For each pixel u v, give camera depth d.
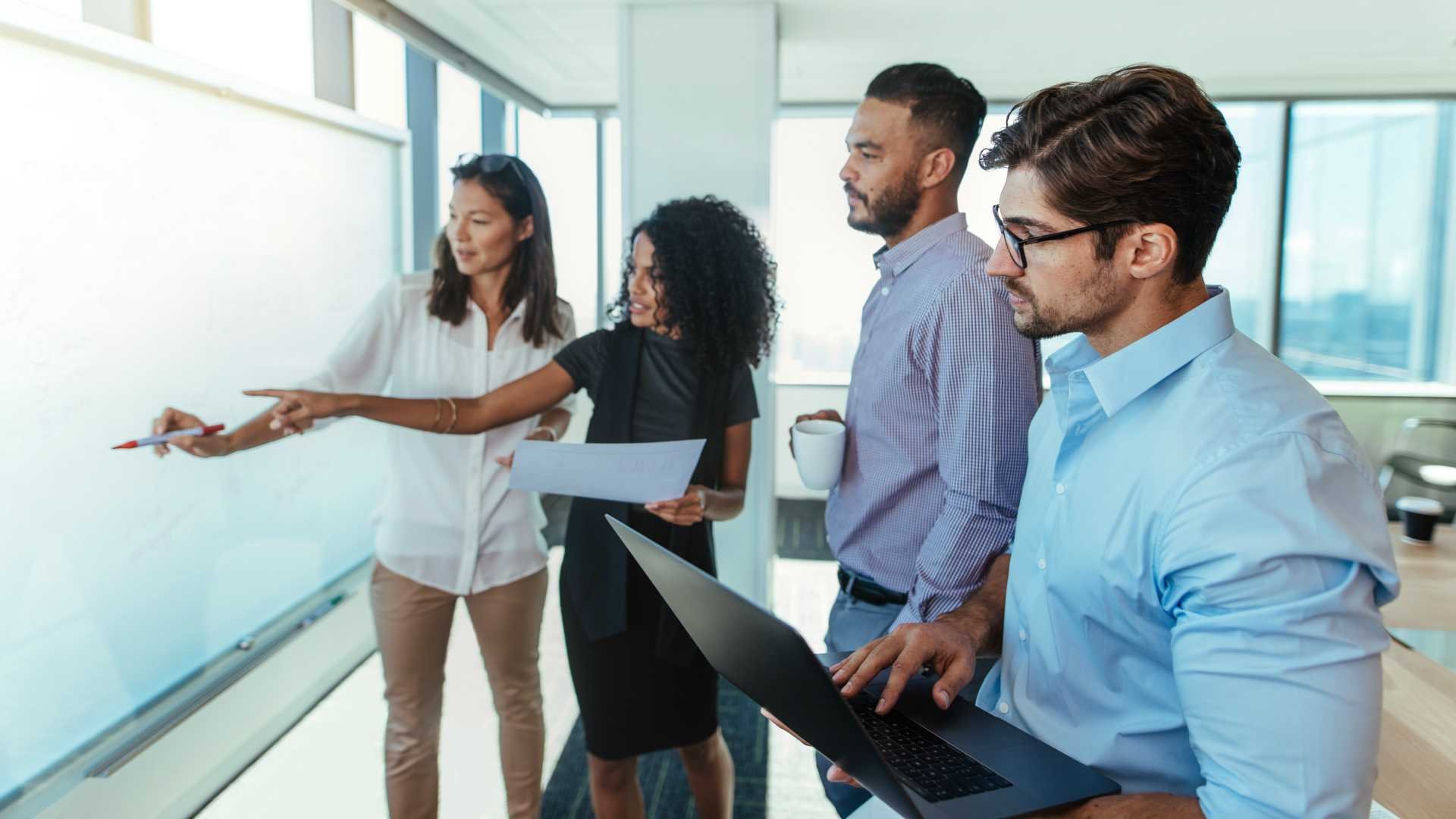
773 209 3.24
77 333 1.74
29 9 1.59
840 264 5.41
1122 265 0.84
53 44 1.65
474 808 2.25
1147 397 0.86
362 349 1.89
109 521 1.86
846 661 1.05
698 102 3.22
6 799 1.64
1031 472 1.06
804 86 4.65
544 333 1.94
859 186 1.55
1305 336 5.05
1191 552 0.75
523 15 3.27
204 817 2.15
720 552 3.33
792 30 3.57
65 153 1.69
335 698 2.79
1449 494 4.30
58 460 1.72
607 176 5.20
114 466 1.86
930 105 1.47
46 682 1.72
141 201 1.89
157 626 2.03
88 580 1.82
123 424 1.88
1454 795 1.22
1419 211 4.94
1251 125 4.95
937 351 1.42
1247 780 0.70
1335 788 0.67
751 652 0.83
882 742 0.94
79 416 1.76
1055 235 0.85
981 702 1.17
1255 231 5.03
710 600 0.86
